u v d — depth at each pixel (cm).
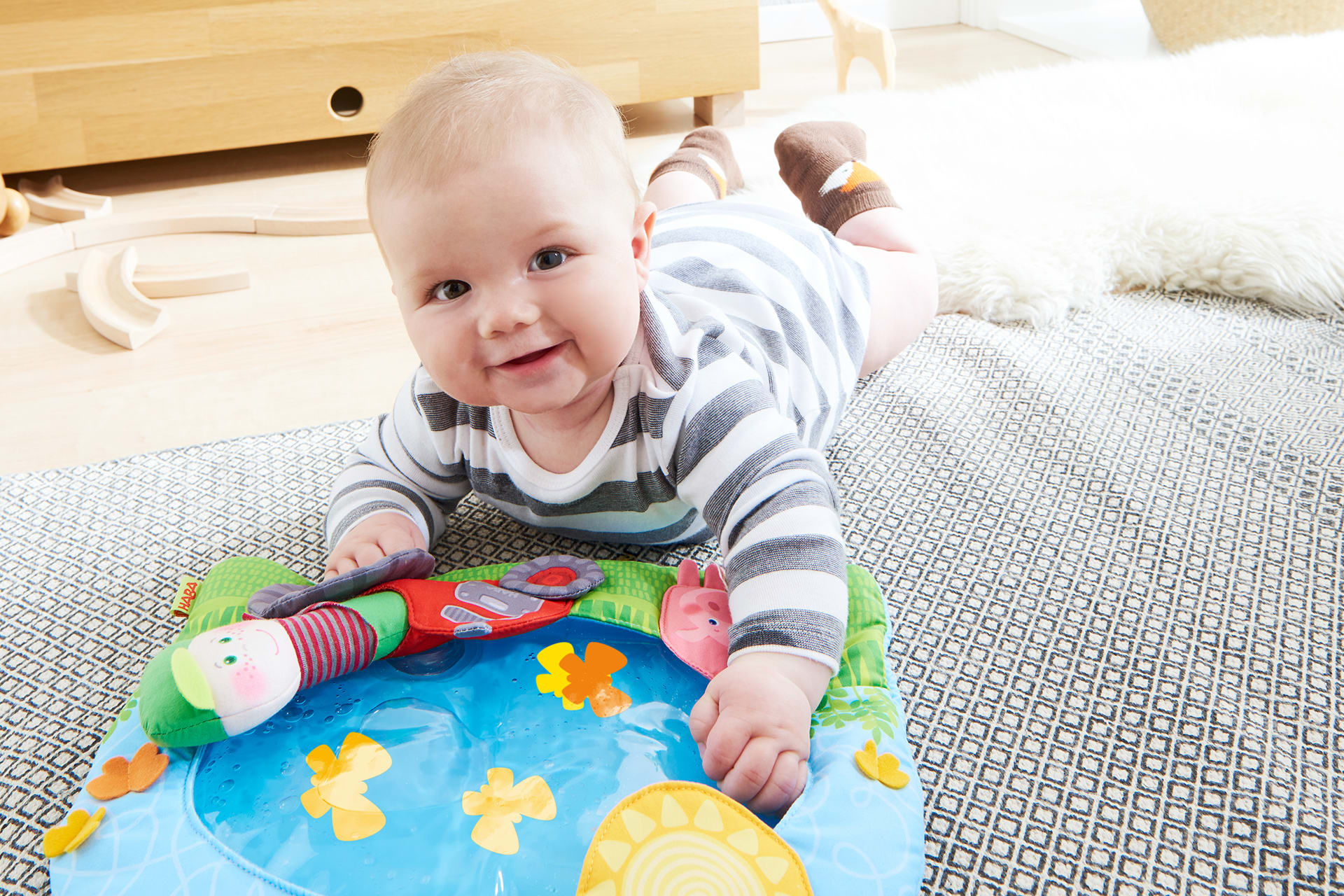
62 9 164
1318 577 82
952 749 69
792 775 60
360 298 141
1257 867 61
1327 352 113
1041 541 88
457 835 60
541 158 61
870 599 75
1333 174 137
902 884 56
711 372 73
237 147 179
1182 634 78
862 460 99
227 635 65
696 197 122
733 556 70
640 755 65
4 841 65
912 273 110
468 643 73
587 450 74
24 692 76
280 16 172
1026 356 115
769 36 265
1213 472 95
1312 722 70
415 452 84
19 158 171
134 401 117
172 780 62
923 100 183
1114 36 247
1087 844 63
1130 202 133
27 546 92
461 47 181
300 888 55
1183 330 119
